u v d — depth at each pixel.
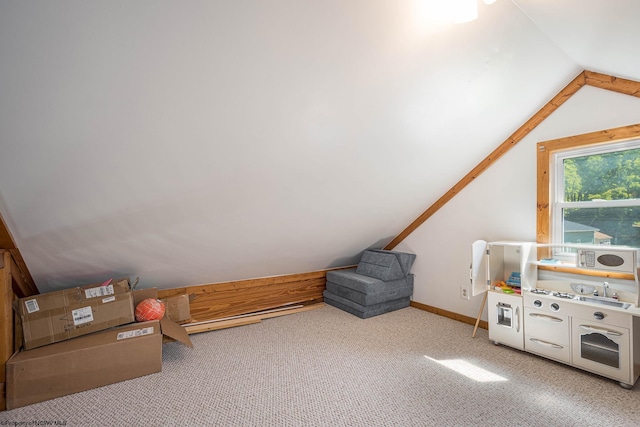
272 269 3.82
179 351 2.76
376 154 2.56
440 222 3.73
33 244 2.17
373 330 3.25
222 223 2.63
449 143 2.78
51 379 2.03
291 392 2.08
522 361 2.50
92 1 1.14
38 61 1.25
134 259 2.70
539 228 2.82
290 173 2.38
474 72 2.11
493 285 2.95
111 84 1.42
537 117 2.79
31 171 1.67
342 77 1.80
